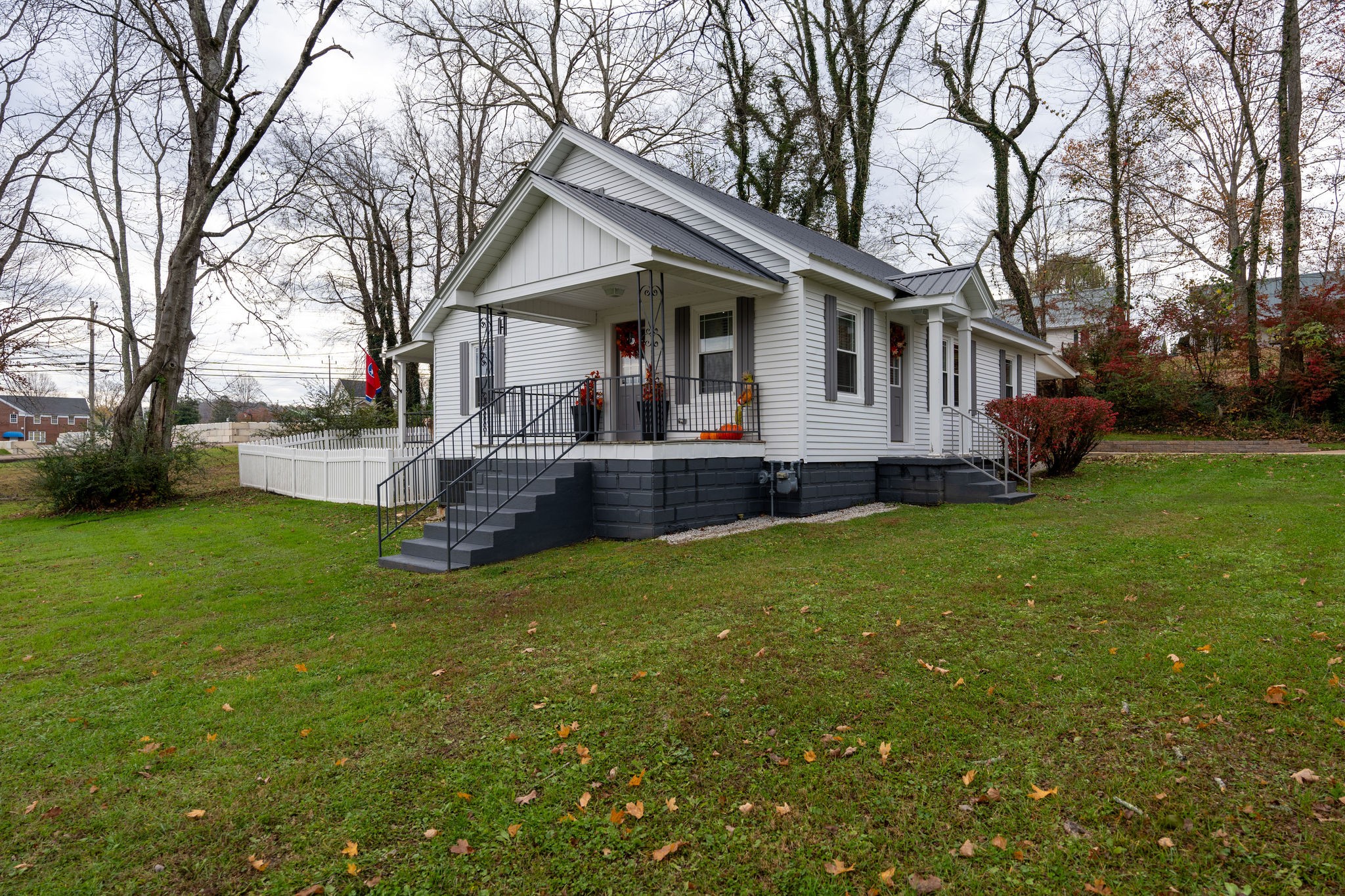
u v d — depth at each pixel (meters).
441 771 3.31
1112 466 14.44
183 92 15.98
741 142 24.28
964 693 3.77
